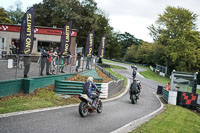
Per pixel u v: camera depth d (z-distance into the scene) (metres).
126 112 10.44
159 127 8.05
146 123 8.40
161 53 57.00
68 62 15.16
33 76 11.52
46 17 42.72
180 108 14.39
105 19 46.97
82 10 41.19
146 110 11.88
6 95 9.24
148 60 66.75
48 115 7.67
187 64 54.19
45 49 12.65
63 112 8.45
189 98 16.38
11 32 22.78
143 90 22.45
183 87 17.61
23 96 9.63
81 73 16.84
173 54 49.25
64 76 14.16
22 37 10.61
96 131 6.71
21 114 7.30
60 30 23.98
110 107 11.20
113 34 54.41
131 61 88.06
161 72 50.59
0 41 22.50
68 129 6.48
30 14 10.80
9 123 6.27
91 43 19.44
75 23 40.50
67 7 38.91
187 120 10.73
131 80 30.56
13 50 17.33
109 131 6.88
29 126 6.25
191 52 48.88
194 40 49.59
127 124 8.01
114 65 56.16
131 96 13.59
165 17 51.53
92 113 9.19
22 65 10.61
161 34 52.91
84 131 6.54
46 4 41.91
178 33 49.12
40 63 11.92
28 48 10.83
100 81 16.45
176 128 8.46
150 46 61.72
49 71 12.96
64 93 11.91
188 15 49.53
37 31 23.34
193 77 17.42
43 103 9.14
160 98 18.80
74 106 9.84
